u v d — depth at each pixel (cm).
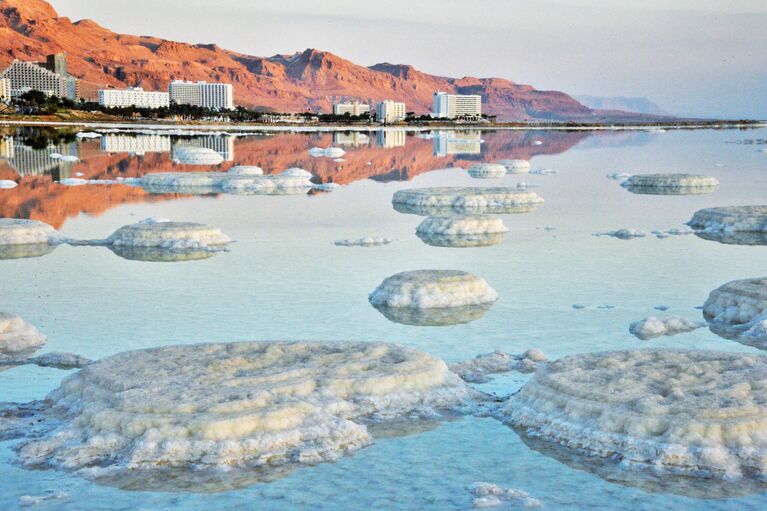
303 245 3756
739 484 1352
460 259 3438
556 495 1341
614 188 6306
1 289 2884
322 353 1834
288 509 1296
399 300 2614
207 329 2361
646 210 5034
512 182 6844
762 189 6216
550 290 2870
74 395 1666
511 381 1888
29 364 2016
